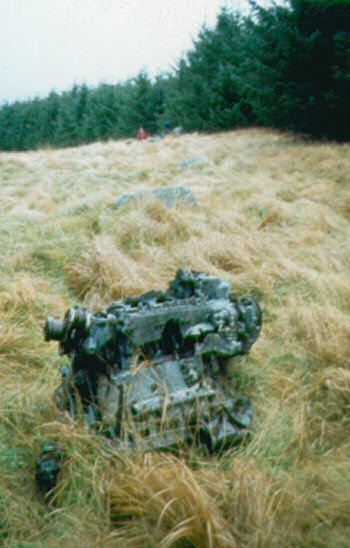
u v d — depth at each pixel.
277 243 5.79
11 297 4.15
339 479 2.36
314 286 4.62
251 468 2.41
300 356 3.53
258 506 2.08
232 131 18.33
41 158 14.06
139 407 2.46
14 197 8.51
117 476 2.32
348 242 5.79
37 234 6.11
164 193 7.27
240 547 1.95
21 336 3.59
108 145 17.73
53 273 5.05
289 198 7.86
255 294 4.55
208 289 3.19
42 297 4.32
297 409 2.98
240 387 3.19
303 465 2.51
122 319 2.59
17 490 2.34
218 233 5.78
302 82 12.50
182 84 23.88
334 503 2.18
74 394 2.69
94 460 2.42
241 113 18.25
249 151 12.19
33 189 9.17
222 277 4.69
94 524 2.13
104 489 2.26
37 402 2.99
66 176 10.43
